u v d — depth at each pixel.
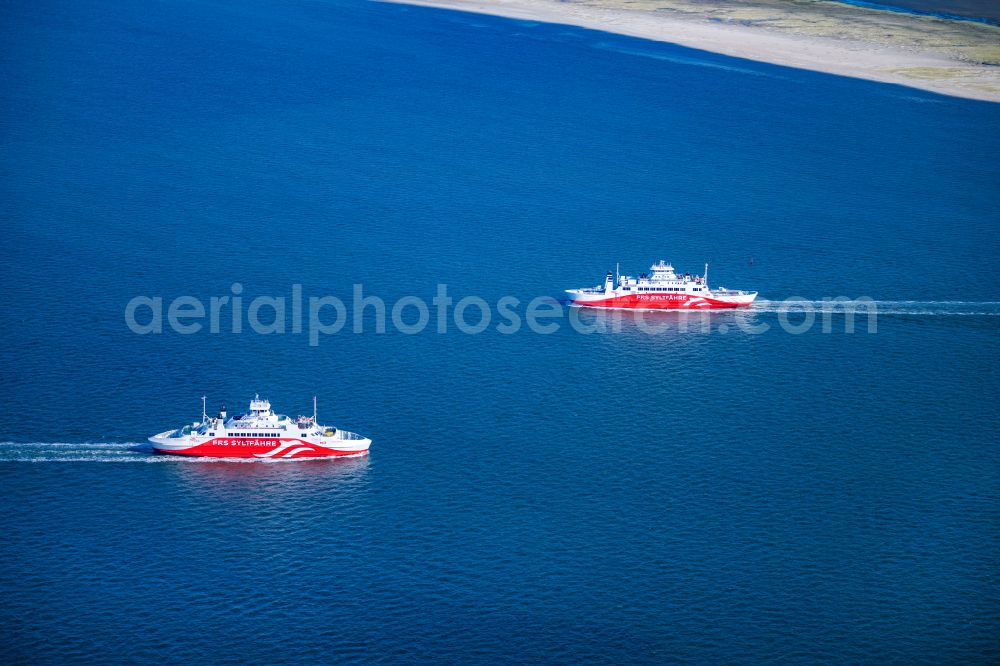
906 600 192.00
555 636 183.62
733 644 182.62
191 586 192.50
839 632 185.38
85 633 182.38
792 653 181.12
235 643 181.25
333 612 187.75
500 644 182.00
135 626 184.12
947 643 183.50
